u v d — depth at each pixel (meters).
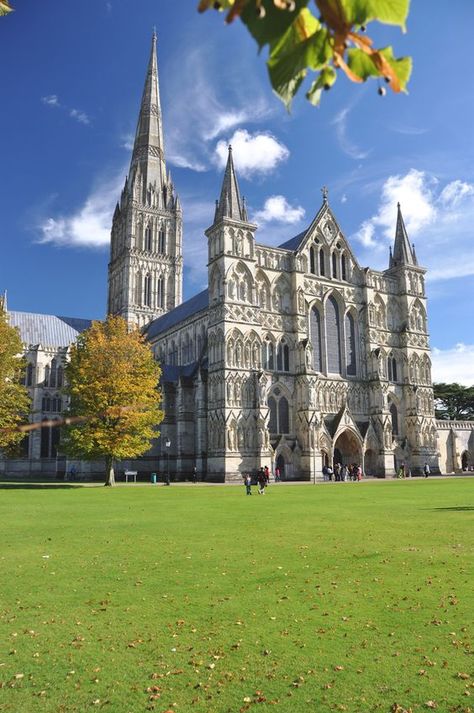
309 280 99.12
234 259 90.56
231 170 95.19
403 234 112.38
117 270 150.75
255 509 38.47
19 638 13.07
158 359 122.81
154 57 161.38
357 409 99.50
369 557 20.70
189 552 22.42
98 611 14.97
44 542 25.31
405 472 101.56
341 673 10.89
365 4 3.20
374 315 105.12
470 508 36.59
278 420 90.94
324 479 89.81
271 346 93.44
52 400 127.25
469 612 14.18
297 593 16.25
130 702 9.91
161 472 96.75
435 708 9.43
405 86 3.53
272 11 3.10
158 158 153.62
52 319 141.75
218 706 9.70
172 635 13.12
